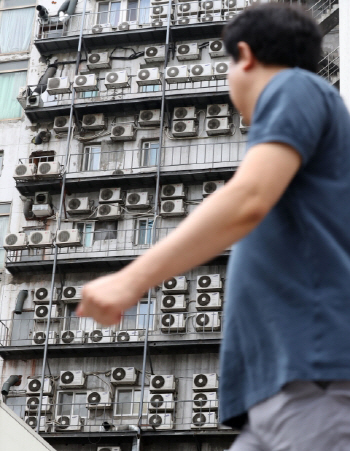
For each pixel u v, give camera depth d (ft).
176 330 102.78
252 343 5.77
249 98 6.53
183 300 102.83
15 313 107.55
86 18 123.03
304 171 5.93
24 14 126.00
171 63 117.60
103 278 5.56
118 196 110.11
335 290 5.63
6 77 122.42
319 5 100.01
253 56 6.55
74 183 110.83
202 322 101.30
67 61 119.96
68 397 102.01
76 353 103.60
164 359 102.22
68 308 106.93
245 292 5.83
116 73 114.01
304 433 5.40
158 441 97.91
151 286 5.48
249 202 5.49
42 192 111.75
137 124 114.73
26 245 107.76
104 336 103.09
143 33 117.70
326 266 5.69
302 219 5.80
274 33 6.50
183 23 117.70
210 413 96.17
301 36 6.52
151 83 113.60
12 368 104.63
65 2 123.85
